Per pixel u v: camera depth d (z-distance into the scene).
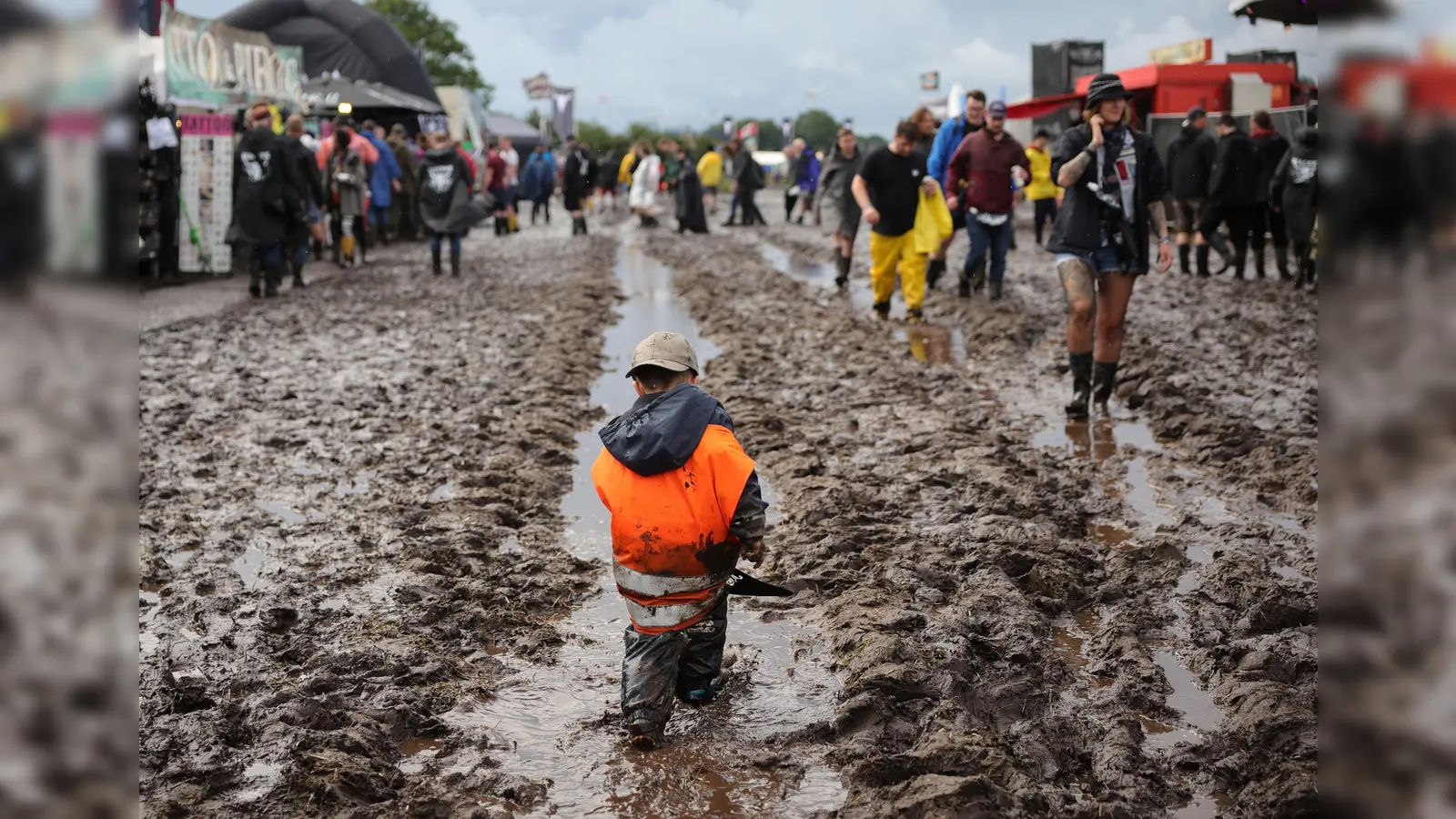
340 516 6.20
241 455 7.41
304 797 3.44
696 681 4.02
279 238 14.73
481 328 12.55
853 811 3.34
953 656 4.23
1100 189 7.89
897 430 7.85
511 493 6.56
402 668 4.32
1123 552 5.44
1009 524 5.71
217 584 5.20
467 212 17.55
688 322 13.20
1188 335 11.37
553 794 3.52
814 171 29.55
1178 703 4.04
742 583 4.06
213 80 17.12
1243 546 5.45
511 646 4.62
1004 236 13.71
